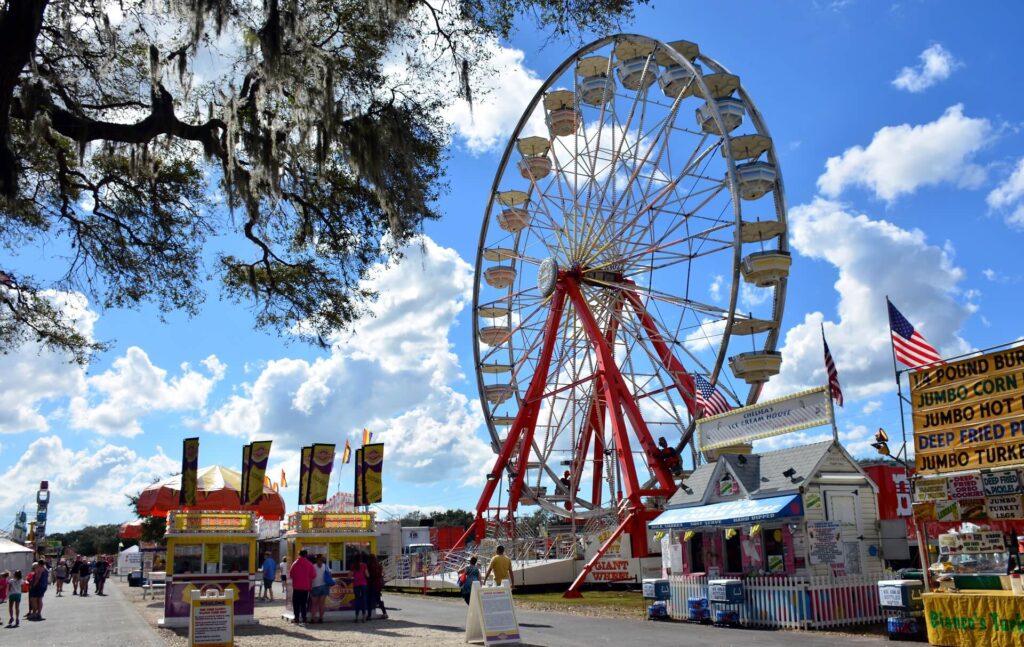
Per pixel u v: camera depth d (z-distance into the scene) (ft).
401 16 40.57
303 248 49.98
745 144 108.06
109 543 463.83
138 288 49.26
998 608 40.88
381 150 42.24
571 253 122.83
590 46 122.83
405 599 104.68
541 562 107.04
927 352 46.47
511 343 139.03
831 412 60.08
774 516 56.65
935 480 45.55
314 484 75.66
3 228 45.78
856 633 51.21
